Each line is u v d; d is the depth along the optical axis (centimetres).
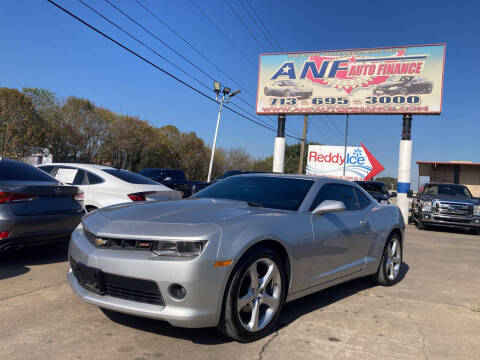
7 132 2861
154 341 296
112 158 4591
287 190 407
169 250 276
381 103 1677
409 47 1636
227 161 6725
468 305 442
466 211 1252
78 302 372
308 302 423
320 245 372
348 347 307
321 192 419
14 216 457
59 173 705
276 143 1902
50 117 3947
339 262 409
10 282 425
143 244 282
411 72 1631
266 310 324
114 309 285
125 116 4756
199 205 349
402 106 1639
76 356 267
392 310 409
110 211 343
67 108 4109
